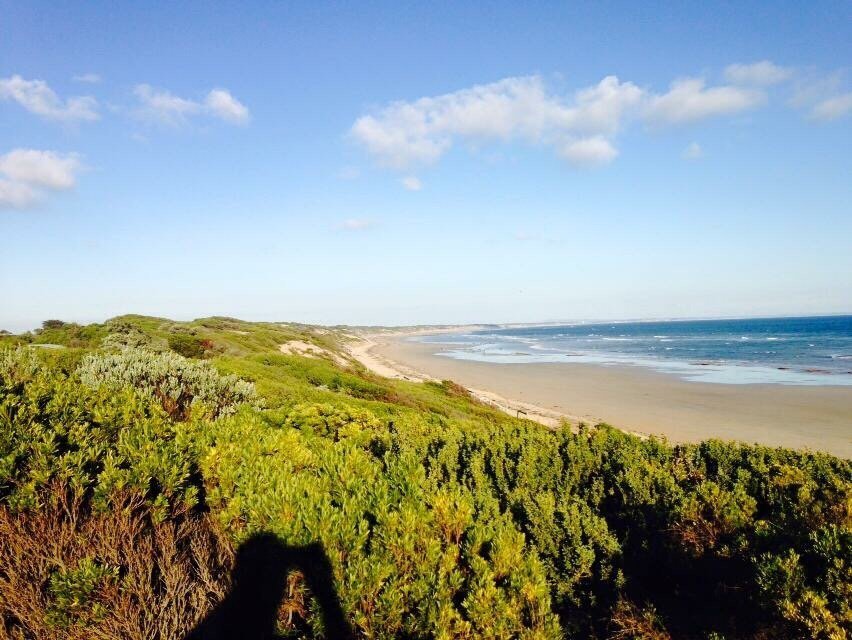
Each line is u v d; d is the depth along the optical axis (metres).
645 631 3.82
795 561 3.39
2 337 34.72
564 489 6.20
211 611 3.59
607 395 40.97
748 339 111.81
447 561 3.37
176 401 9.26
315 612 3.27
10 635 3.16
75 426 4.42
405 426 9.31
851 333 118.94
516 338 167.62
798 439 25.88
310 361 30.84
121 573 3.55
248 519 3.81
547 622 3.20
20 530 3.42
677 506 4.94
